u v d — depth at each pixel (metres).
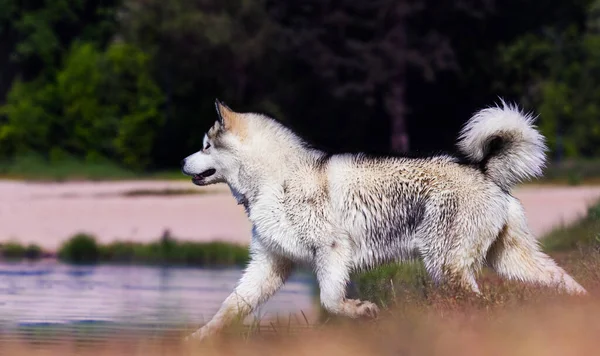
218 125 23.58
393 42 102.88
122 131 102.88
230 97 109.19
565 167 89.25
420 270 26.77
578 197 63.19
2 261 44.91
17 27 116.19
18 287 33.81
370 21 104.31
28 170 95.12
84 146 104.94
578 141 112.19
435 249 22.38
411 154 22.97
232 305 23.16
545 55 111.12
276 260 23.47
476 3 102.56
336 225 22.69
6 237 52.59
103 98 106.19
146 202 66.12
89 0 123.12
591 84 114.38
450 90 110.88
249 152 23.22
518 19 108.62
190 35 104.19
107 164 101.69
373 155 23.00
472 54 109.44
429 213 22.44
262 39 104.94
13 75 121.38
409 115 112.38
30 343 21.23
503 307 20.38
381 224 22.70
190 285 35.34
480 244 22.38
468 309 20.36
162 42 105.44
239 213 61.19
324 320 23.84
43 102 106.62
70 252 48.16
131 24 106.69
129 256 48.16
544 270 23.06
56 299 30.25
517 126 22.38
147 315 26.59
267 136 23.33
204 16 103.81
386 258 22.91
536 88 112.19
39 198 68.81
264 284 23.45
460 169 22.56
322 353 18.80
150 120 104.31
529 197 63.75
